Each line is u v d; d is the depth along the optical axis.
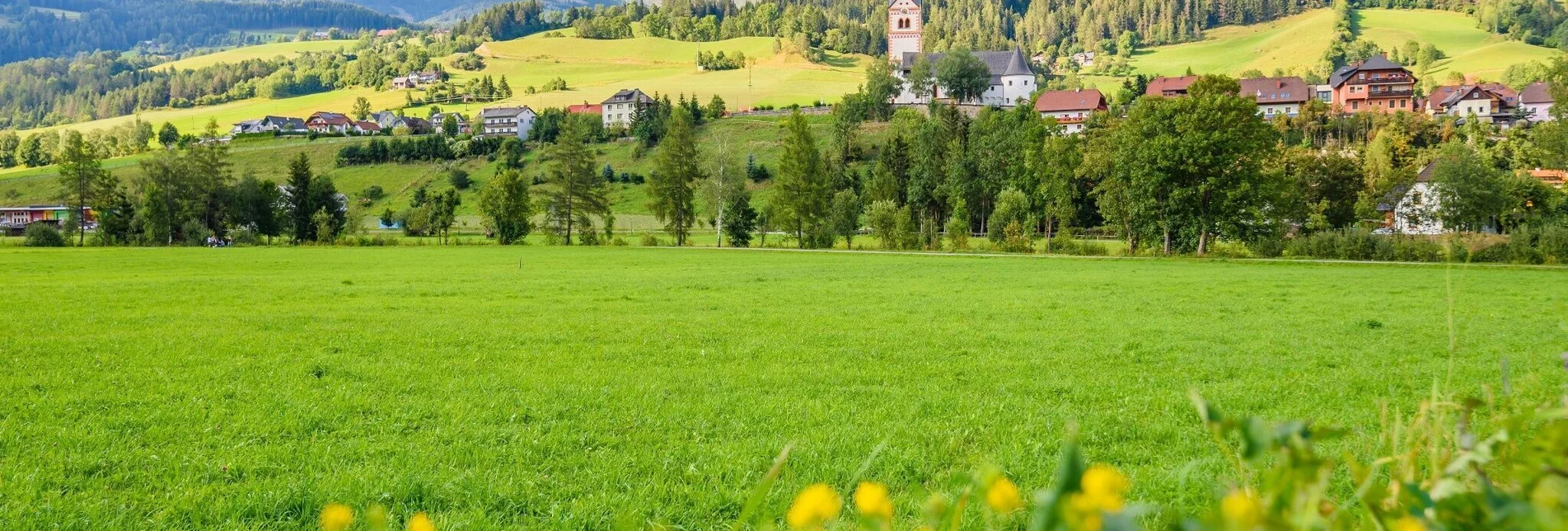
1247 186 54.66
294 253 64.62
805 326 19.91
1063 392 12.05
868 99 162.25
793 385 12.52
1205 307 24.27
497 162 152.88
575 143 89.56
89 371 13.29
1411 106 148.50
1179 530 1.48
